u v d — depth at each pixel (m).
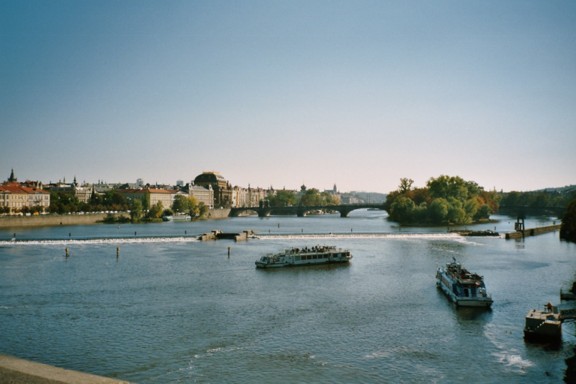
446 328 89.94
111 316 96.00
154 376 68.38
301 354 76.81
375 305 105.69
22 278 131.50
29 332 85.94
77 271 143.12
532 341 83.00
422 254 185.75
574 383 67.38
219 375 68.88
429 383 67.06
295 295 115.00
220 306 104.19
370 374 69.69
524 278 135.38
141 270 146.50
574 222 192.75
